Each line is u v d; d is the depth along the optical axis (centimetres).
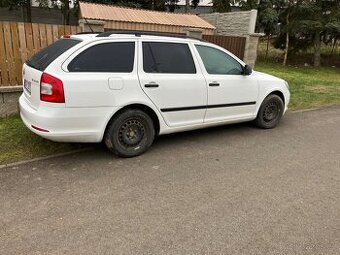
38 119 417
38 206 351
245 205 363
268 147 544
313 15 1744
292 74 1516
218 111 559
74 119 423
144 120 479
